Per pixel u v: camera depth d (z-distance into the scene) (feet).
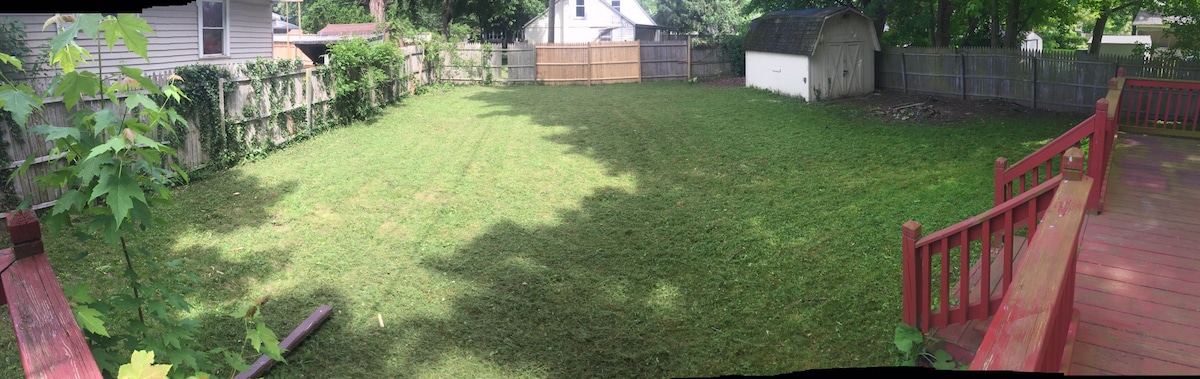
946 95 64.28
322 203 33.30
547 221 31.37
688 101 65.67
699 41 97.45
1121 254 19.42
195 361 11.54
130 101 10.21
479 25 142.00
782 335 20.24
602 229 30.22
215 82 37.78
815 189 34.86
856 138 46.16
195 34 51.67
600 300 23.18
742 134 48.60
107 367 9.91
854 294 22.38
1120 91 31.94
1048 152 22.47
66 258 24.93
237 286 23.94
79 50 10.17
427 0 123.44
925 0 73.51
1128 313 15.93
